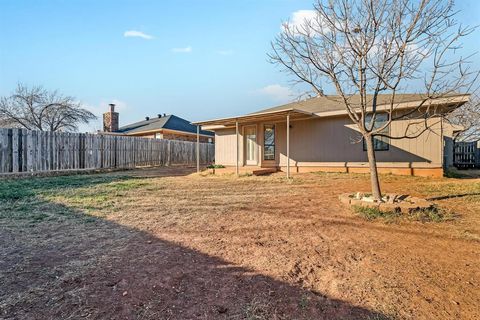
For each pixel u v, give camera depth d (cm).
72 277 250
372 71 489
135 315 195
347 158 1153
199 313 198
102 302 211
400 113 1030
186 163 2022
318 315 195
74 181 924
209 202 590
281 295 222
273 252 311
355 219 437
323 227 401
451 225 396
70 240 350
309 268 271
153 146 1748
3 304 206
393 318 190
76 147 1234
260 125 1328
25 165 1026
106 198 630
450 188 705
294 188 777
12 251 312
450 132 1205
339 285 237
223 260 290
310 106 1366
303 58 553
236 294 224
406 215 443
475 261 280
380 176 998
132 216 471
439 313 196
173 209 524
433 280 243
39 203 569
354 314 196
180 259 292
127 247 327
